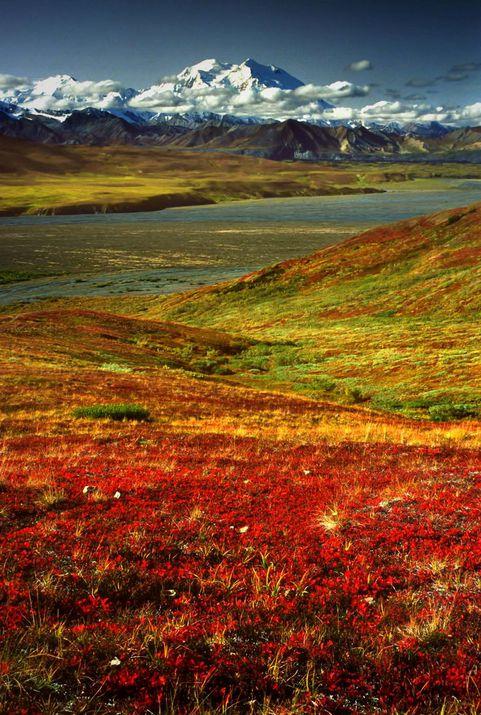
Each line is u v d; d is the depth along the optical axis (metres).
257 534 6.79
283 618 4.79
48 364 36.78
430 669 4.05
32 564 5.59
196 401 27.44
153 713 3.53
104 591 5.16
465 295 63.12
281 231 185.00
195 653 4.13
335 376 42.88
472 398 32.31
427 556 6.16
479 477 10.26
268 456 13.31
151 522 7.17
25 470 10.60
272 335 64.94
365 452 13.79
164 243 164.88
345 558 6.14
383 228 101.56
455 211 96.25
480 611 4.93
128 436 17.05
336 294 78.31
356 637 4.50
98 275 122.00
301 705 3.60
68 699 3.61
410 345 49.53
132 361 45.94
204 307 85.88
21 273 124.00
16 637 4.18
